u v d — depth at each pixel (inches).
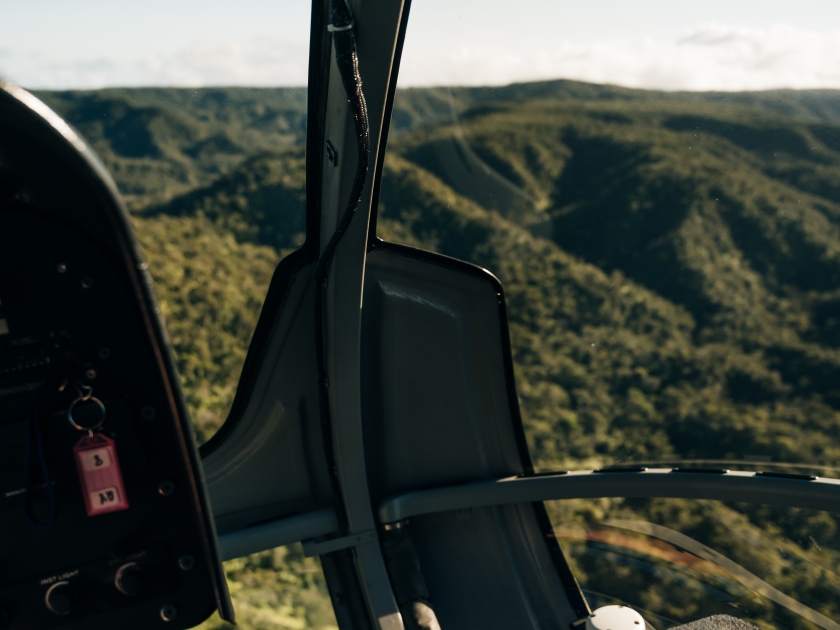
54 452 43.8
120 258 41.8
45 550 45.1
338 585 100.0
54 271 41.4
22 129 36.1
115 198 39.9
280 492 101.4
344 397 92.1
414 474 104.0
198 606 49.4
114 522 45.9
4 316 41.2
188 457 45.9
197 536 48.0
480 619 101.9
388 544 99.4
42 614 46.0
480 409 103.0
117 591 47.2
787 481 88.7
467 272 95.6
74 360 42.9
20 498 43.6
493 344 99.8
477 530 106.3
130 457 44.8
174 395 44.6
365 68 67.7
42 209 40.2
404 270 94.7
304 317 93.7
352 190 75.0
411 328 97.3
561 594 105.7
